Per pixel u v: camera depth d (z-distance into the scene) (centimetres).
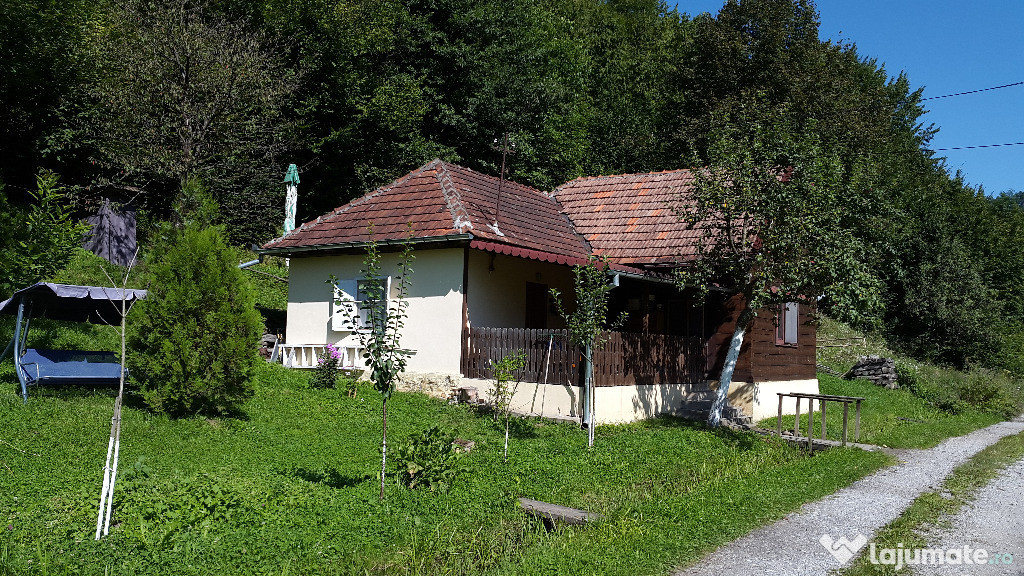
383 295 885
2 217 1445
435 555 682
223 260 1178
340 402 1362
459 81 3131
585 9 4647
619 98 4156
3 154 2247
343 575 618
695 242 1675
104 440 959
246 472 884
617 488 956
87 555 598
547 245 1727
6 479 773
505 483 928
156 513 689
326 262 1692
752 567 681
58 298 1173
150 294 1132
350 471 941
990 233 4228
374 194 1811
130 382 1138
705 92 3375
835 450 1298
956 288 3466
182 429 1064
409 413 1341
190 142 2133
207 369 1132
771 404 1845
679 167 3559
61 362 1166
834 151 1664
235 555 625
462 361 1509
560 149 3372
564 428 1316
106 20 2227
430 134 3134
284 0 2777
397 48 3044
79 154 2330
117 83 2141
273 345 1870
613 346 1461
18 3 1944
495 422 1317
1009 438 1662
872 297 1437
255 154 2642
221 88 2188
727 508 860
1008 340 3572
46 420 1005
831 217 1443
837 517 867
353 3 2841
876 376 2534
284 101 2672
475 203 1712
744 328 1542
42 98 2209
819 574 671
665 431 1371
